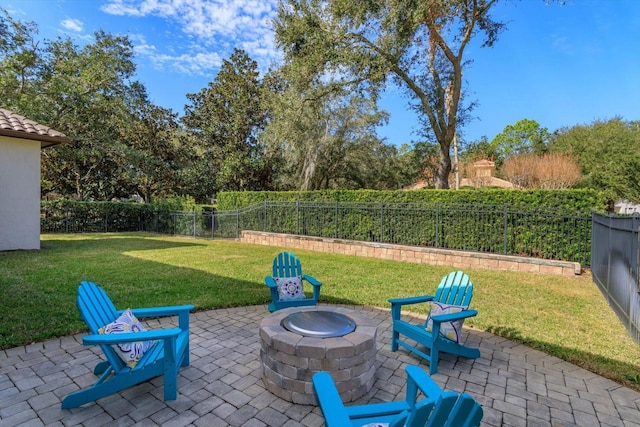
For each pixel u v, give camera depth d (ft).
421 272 27.37
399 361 12.26
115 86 67.92
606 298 19.97
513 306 18.65
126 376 8.98
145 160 73.56
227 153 80.23
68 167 76.02
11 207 35.14
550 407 9.58
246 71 82.69
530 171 67.62
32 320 14.96
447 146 46.88
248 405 9.36
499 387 10.62
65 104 60.29
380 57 40.81
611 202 60.34
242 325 15.53
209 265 29.43
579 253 26.84
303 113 55.83
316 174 68.49
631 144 75.66
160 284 22.08
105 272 25.29
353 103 63.21
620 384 10.89
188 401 9.50
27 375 10.68
